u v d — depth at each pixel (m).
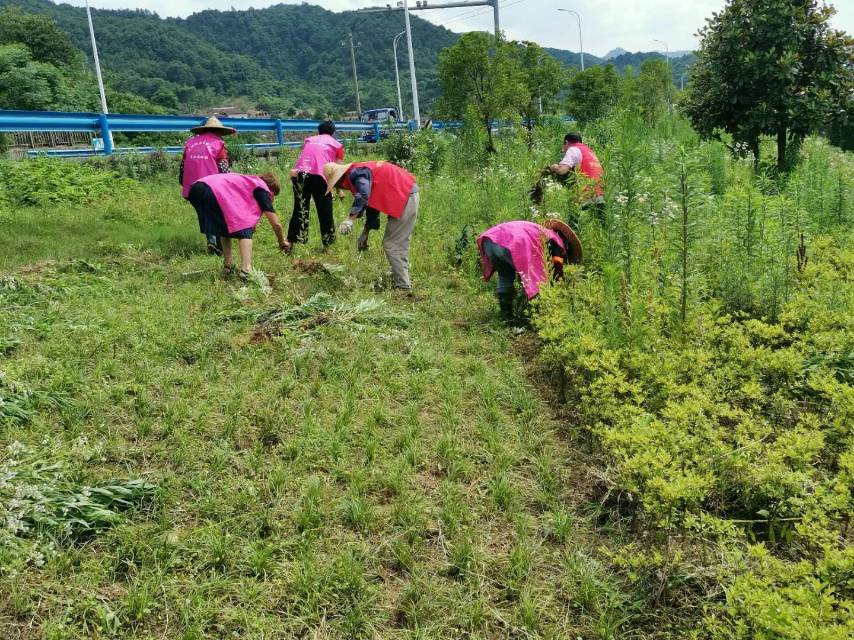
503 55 18.72
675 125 13.95
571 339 4.71
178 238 9.34
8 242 8.31
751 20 12.11
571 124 18.50
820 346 4.84
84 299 6.05
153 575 2.86
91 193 12.62
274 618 2.71
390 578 3.02
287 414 4.21
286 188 13.48
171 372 4.62
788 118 11.94
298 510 3.31
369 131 27.66
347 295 6.77
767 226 6.38
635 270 5.52
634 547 3.24
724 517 3.45
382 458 3.87
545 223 6.18
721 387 4.40
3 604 2.66
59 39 60.09
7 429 3.74
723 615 2.82
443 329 5.93
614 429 3.64
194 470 3.63
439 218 10.09
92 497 3.26
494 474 3.80
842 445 3.81
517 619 2.81
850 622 2.26
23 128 13.44
